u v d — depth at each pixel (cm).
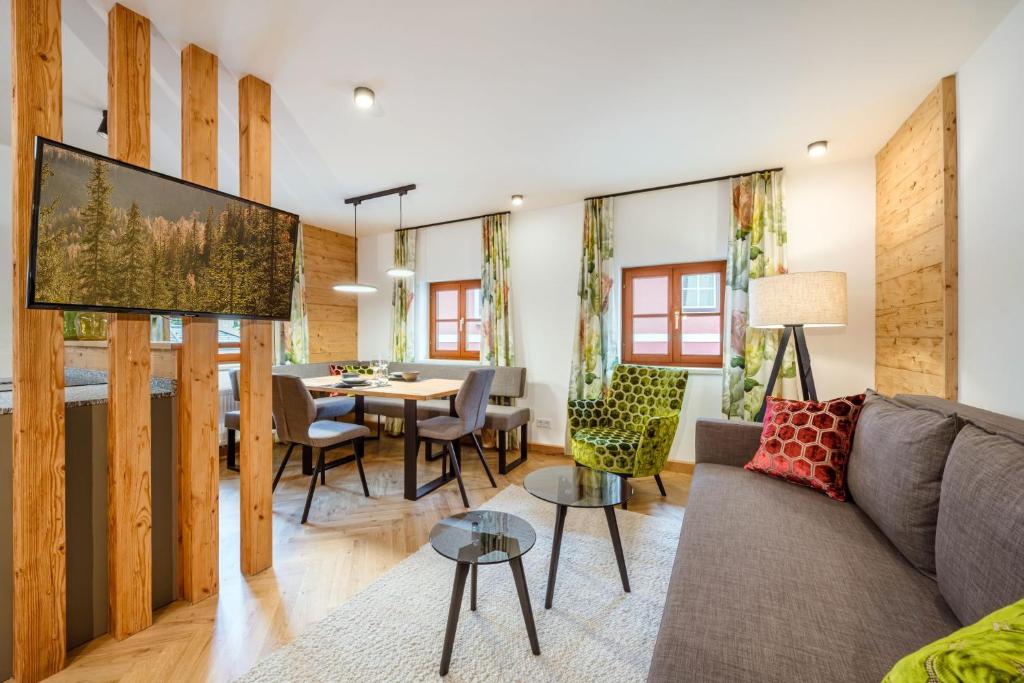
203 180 188
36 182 126
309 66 206
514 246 438
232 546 229
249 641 159
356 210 437
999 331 180
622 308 400
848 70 209
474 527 166
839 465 180
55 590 144
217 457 192
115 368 160
